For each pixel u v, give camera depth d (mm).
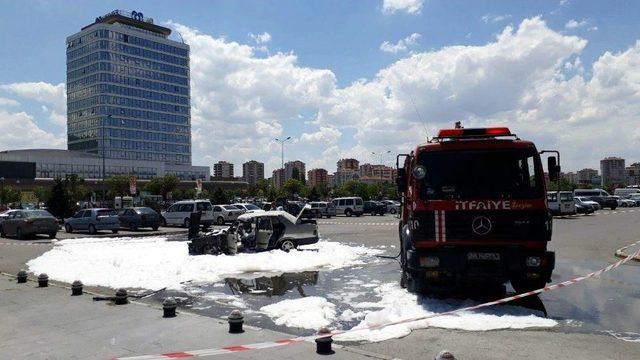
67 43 147000
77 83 144625
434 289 9641
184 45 159875
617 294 9422
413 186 8945
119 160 136375
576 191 55594
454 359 4906
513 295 9359
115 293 9914
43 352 6109
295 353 5867
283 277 12125
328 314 8086
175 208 34750
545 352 5922
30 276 12773
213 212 35375
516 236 8383
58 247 20781
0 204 83500
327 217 47719
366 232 26859
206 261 14352
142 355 5898
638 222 30719
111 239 24703
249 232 16922
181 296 9961
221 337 6648
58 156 126875
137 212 31016
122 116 142625
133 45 145750
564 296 9258
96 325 7387
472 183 8594
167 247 19250
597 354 5832
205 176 159625
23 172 101812
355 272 12812
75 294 9883
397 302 8711
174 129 155625
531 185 8445
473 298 9117
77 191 66438
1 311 8422
